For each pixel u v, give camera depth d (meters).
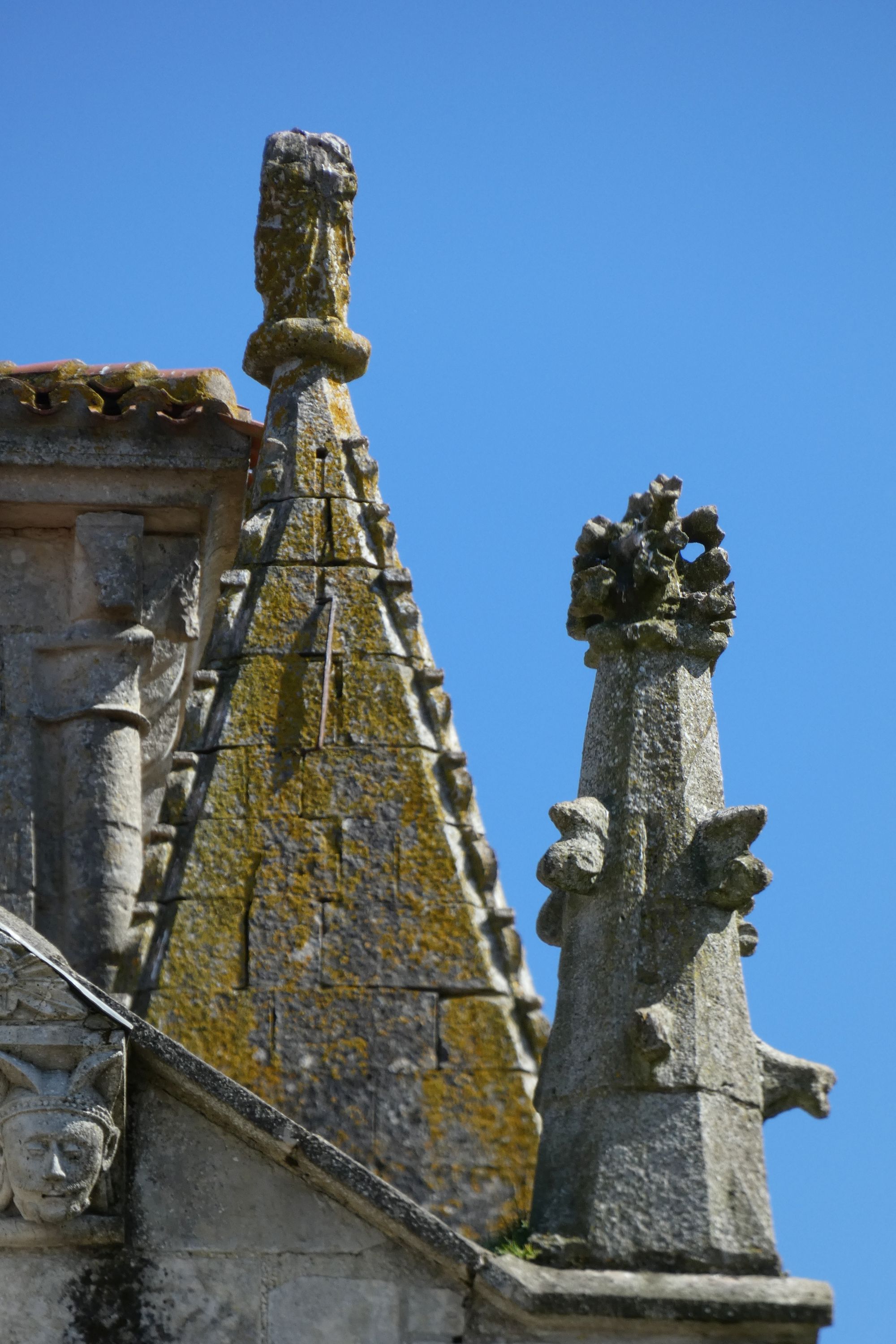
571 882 23.09
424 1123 24.92
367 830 26.31
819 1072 23.00
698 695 24.08
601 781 23.81
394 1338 21.69
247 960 25.64
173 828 26.31
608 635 24.14
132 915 25.91
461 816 26.48
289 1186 22.03
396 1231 21.88
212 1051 25.27
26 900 28.45
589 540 24.53
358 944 25.70
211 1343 21.66
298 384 29.05
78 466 29.86
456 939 25.75
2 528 29.98
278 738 26.77
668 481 24.64
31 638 29.52
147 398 30.06
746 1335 21.67
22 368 30.52
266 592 27.62
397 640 27.44
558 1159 22.58
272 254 29.56
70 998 22.12
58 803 28.92
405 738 26.81
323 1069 25.17
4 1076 21.98
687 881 23.16
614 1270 21.89
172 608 29.83
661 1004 22.73
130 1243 21.86
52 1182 21.62
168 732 29.56
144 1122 22.12
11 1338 21.59
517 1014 25.50
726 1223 22.05
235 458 29.88
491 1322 21.75
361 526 28.11
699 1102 22.42
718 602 24.25
